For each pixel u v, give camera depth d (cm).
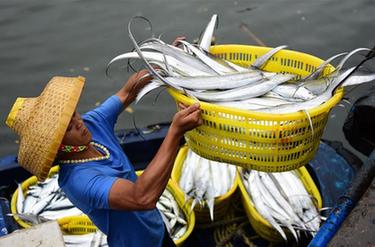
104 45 716
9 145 572
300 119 208
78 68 675
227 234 348
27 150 204
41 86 652
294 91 234
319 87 231
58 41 730
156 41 255
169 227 334
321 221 314
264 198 335
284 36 711
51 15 800
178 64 249
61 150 206
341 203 241
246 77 237
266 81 237
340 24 731
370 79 218
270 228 324
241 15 764
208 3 805
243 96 232
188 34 718
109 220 224
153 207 204
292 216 323
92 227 338
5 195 379
